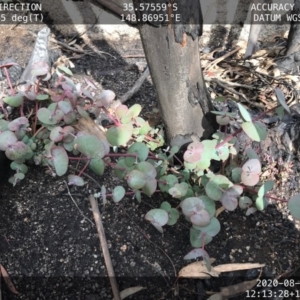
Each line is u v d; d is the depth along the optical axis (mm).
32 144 1300
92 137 1101
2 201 1287
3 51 1866
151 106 1567
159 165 1209
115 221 1229
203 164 1118
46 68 1384
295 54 1685
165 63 1082
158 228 1062
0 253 1186
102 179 1326
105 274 1145
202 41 1955
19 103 1330
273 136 1319
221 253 1171
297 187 1285
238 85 1627
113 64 1820
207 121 1239
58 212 1253
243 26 1905
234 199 1051
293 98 1542
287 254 1170
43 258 1174
